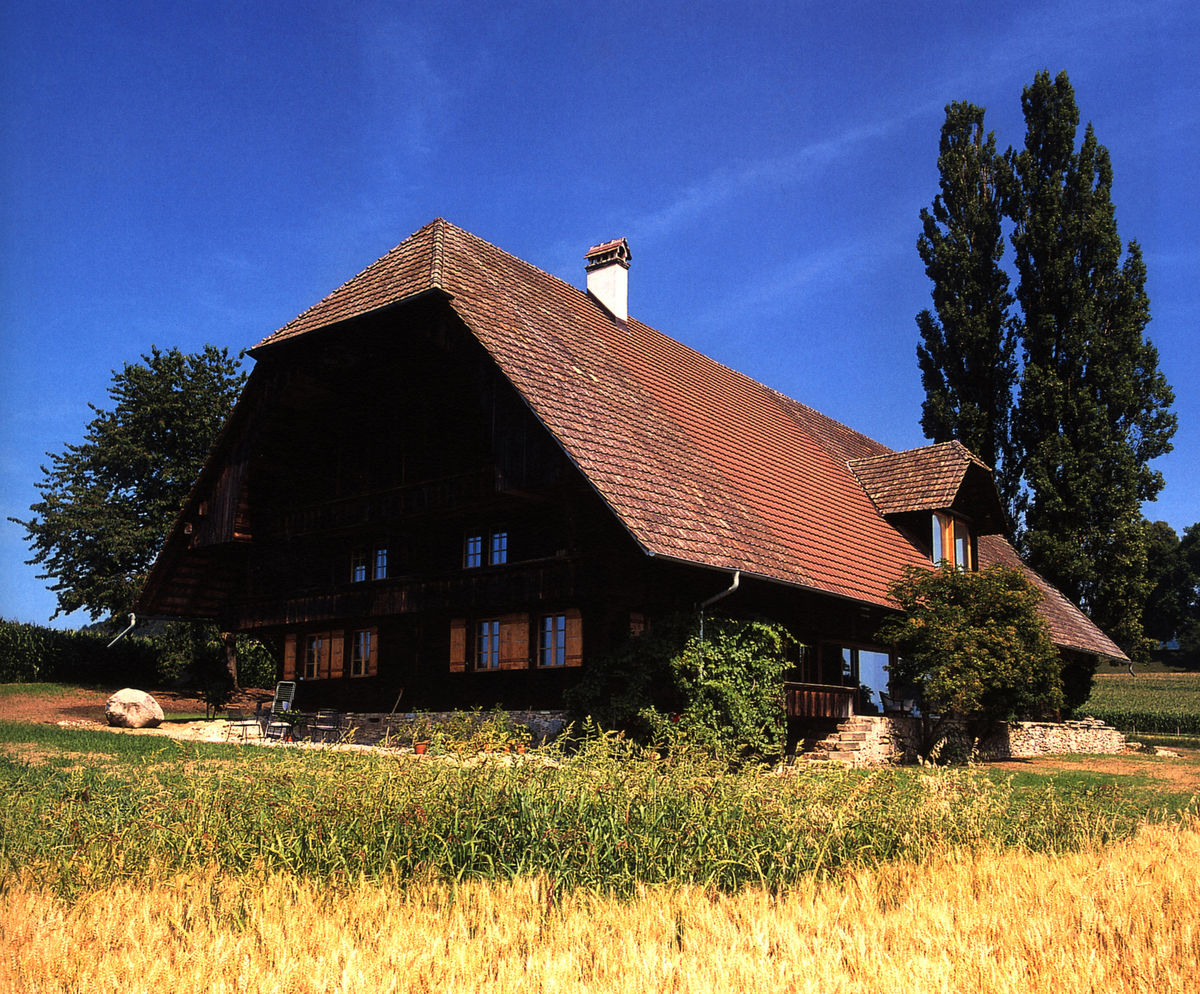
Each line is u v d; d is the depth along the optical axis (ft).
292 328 69.10
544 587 56.44
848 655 71.82
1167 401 121.39
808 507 73.97
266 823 24.20
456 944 16.84
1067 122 123.34
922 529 86.53
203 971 15.67
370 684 70.90
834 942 17.40
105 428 117.80
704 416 74.79
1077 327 119.85
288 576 76.33
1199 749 108.37
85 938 17.60
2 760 43.37
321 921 18.26
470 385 64.13
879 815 26.43
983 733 74.54
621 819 23.58
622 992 14.80
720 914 18.79
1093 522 118.62
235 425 73.87
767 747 52.70
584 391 59.77
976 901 20.63
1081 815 31.17
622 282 82.89
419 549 68.64
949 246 128.36
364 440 71.92
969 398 126.82
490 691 62.39
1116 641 118.21
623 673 52.80
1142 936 18.16
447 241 66.80
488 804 23.84
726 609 58.85
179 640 112.68
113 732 60.08
